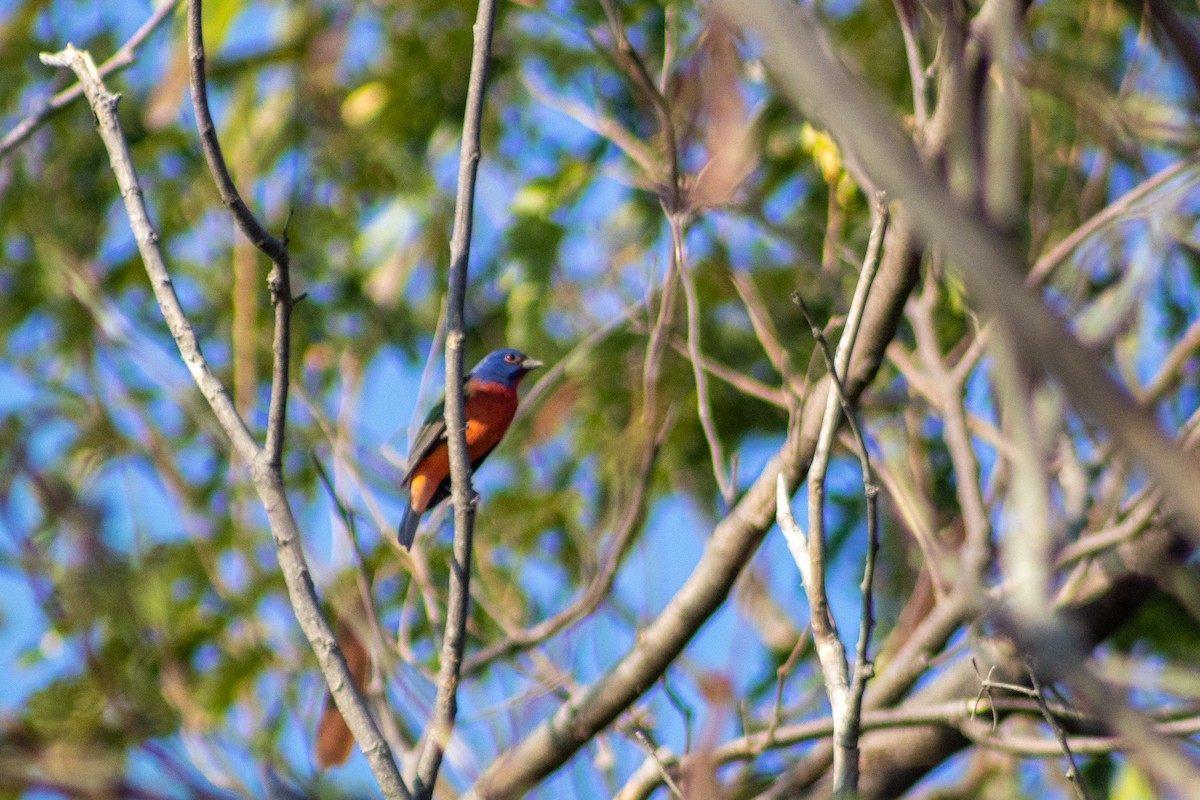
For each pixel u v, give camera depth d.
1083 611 8.71
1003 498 9.00
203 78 6.73
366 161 13.89
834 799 5.79
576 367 12.82
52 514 11.03
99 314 12.59
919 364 10.80
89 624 10.27
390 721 9.03
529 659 10.77
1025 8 7.09
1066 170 10.91
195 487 12.59
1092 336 8.66
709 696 9.30
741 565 9.05
